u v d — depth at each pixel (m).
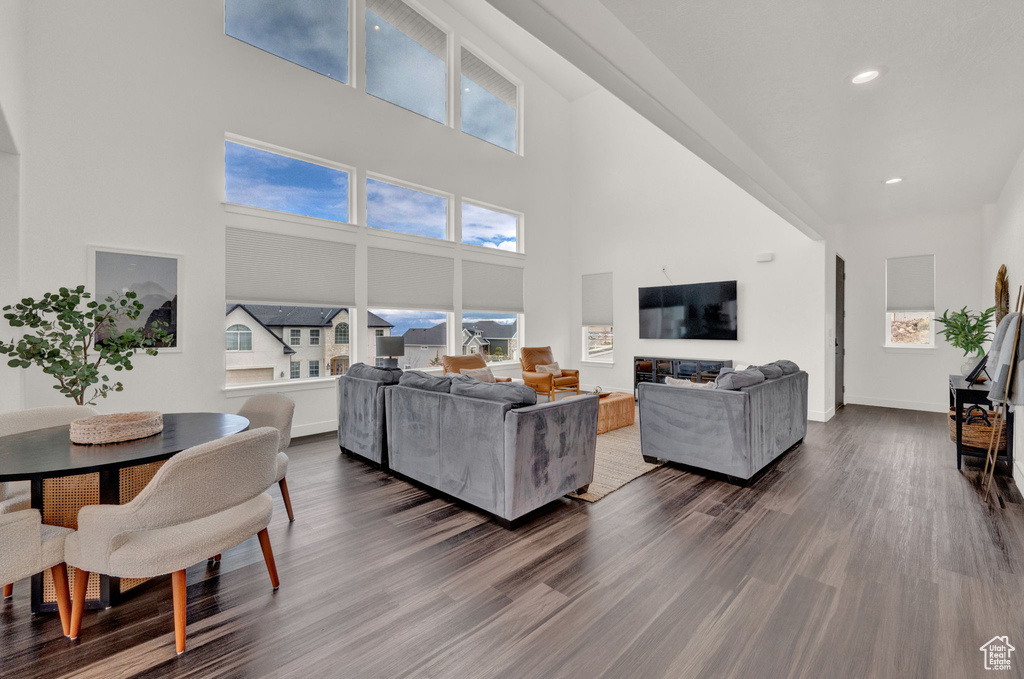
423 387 3.29
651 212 7.05
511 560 2.28
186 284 4.03
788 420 4.04
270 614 1.84
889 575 2.11
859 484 3.34
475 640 1.69
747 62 2.29
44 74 3.34
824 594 1.96
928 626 1.75
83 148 3.51
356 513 2.86
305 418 4.83
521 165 7.27
